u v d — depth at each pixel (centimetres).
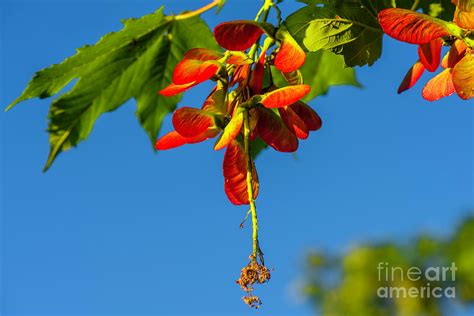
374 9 82
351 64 82
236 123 78
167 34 96
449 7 85
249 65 79
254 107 79
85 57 93
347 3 82
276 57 79
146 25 94
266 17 80
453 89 79
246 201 79
